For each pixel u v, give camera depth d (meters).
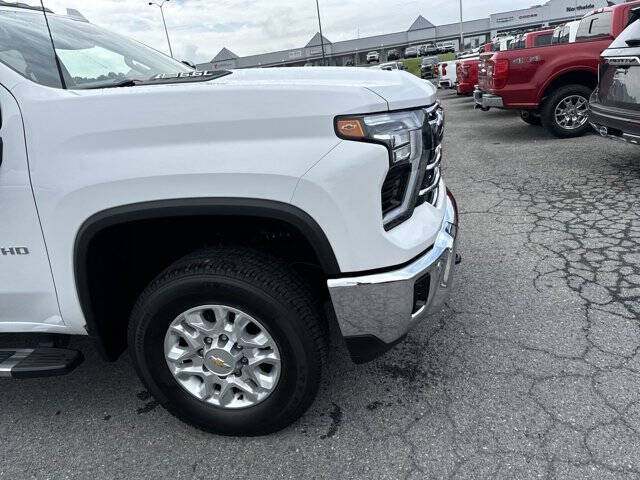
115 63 2.53
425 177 2.10
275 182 1.71
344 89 1.73
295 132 1.71
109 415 2.35
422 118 1.97
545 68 7.40
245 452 2.06
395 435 2.07
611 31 7.24
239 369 2.03
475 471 1.85
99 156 1.78
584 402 2.13
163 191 1.76
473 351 2.57
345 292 1.83
